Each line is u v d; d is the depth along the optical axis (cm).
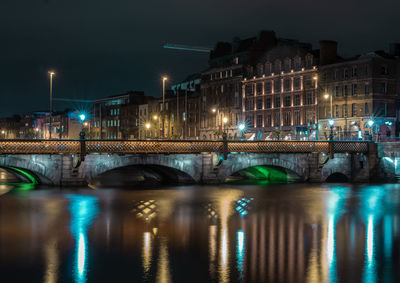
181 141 7088
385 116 10269
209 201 5938
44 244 3703
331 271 3094
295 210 5338
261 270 3097
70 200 5850
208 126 14100
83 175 6794
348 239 3931
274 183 8431
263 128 12438
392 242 3838
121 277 2959
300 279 2944
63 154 6712
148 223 4519
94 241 3797
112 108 18925
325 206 5628
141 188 7400
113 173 10756
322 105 11081
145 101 18562
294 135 11531
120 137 18062
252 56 13062
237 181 9100
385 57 10481
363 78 10288
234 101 13312
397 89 10500
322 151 8262
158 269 3109
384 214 5106
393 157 8406
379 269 3142
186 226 4400
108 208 5319
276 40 13412
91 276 2975
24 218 4706
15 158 6350
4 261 3266
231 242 3797
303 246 3691
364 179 8619
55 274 3009
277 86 12206
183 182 8069
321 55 11250
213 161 7656
